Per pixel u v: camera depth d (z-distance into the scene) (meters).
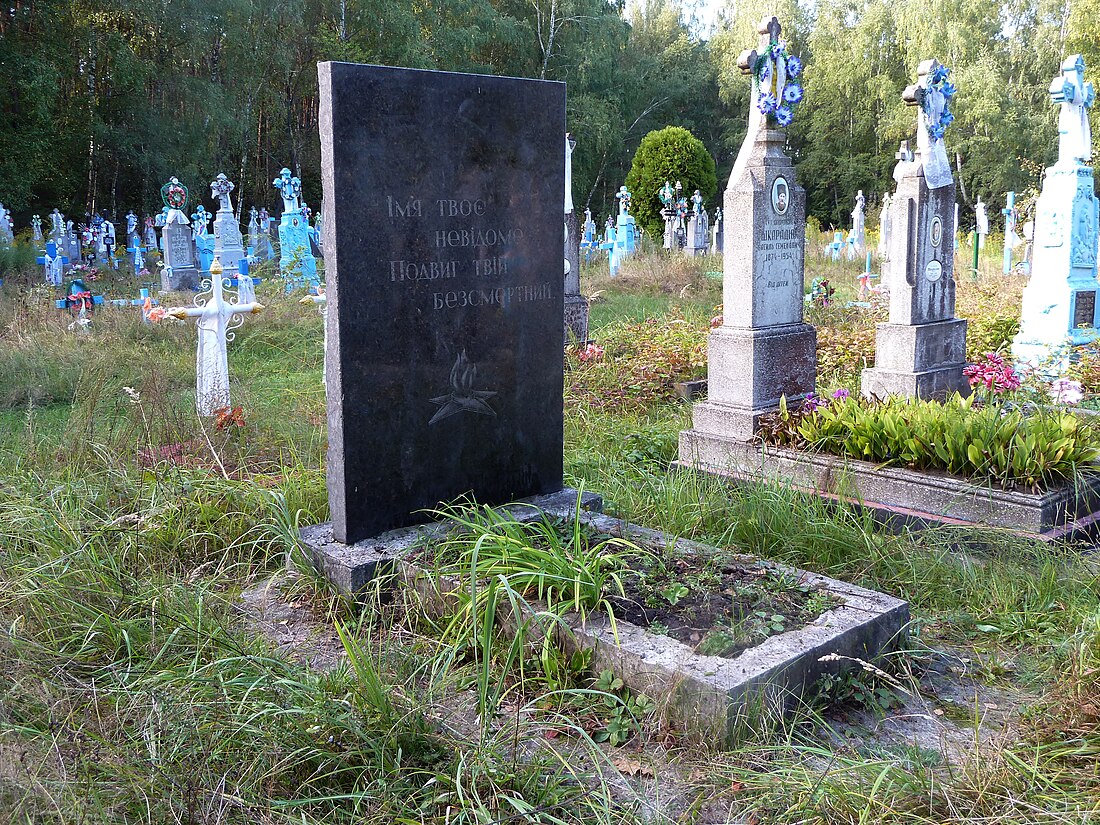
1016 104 37.47
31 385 8.85
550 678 3.65
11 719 3.06
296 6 32.31
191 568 4.86
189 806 2.72
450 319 4.95
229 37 30.81
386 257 4.64
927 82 8.14
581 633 3.74
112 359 9.58
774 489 5.59
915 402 6.38
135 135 29.81
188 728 3.01
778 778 3.02
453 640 4.03
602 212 48.75
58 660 3.53
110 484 5.46
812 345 7.25
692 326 12.33
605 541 4.65
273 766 2.92
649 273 19.66
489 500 5.29
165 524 5.05
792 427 6.48
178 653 3.68
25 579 3.92
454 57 37.03
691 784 3.12
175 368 9.63
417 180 4.71
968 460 5.52
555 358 5.48
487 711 3.50
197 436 6.70
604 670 3.67
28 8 27.55
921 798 2.88
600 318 14.80
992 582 4.64
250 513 5.26
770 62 6.85
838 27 44.88
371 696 3.25
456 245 4.92
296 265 17.75
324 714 3.10
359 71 4.41
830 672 3.66
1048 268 9.67
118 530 4.79
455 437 5.07
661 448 7.34
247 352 11.12
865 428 6.00
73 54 29.28
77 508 4.98
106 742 2.94
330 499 4.76
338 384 4.55
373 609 4.22
